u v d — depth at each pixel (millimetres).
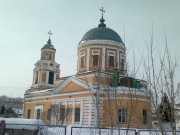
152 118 8719
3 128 15883
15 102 102000
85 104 38031
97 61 42531
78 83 40250
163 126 7922
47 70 61750
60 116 40844
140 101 20719
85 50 44125
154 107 7930
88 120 36906
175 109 7887
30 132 17859
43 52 63156
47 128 18266
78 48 45719
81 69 43938
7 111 78312
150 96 8141
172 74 7992
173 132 7527
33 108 51000
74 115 39531
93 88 34469
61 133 18125
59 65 64062
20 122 25672
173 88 7848
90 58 43094
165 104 7879
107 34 43969
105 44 43031
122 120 18078
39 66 61875
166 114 7883
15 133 17281
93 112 36625
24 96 54969
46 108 46688
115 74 33719
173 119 7633
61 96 43344
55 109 41688
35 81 61906
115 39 44000
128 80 10352
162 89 7992
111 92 11883
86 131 17016
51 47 63656
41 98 48938
